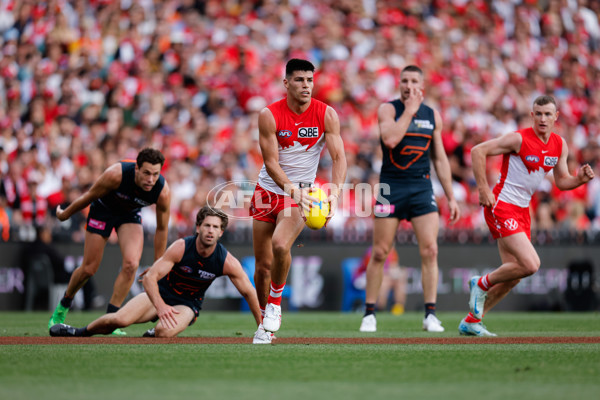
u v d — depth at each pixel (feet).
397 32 231.91
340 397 41.22
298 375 49.90
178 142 190.70
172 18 220.84
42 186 178.09
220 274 77.87
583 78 234.99
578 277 163.94
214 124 199.11
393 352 64.64
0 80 200.03
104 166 184.65
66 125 188.96
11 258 151.23
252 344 71.92
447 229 161.58
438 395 42.01
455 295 160.86
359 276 159.22
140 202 84.99
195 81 210.18
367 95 214.69
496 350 66.95
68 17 212.43
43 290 152.35
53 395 41.60
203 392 42.83
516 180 85.51
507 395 42.04
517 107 221.46
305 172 72.23
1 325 105.09
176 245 76.23
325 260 158.61
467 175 196.24
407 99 99.04
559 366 54.75
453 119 207.62
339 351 65.26
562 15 244.63
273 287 71.67
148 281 74.49
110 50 210.38
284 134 70.59
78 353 62.18
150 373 50.49
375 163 194.08
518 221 85.61
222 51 216.33
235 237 155.53
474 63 228.22
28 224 154.61
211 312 154.71
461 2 240.12
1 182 175.01
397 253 159.63
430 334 90.53
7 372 50.65
